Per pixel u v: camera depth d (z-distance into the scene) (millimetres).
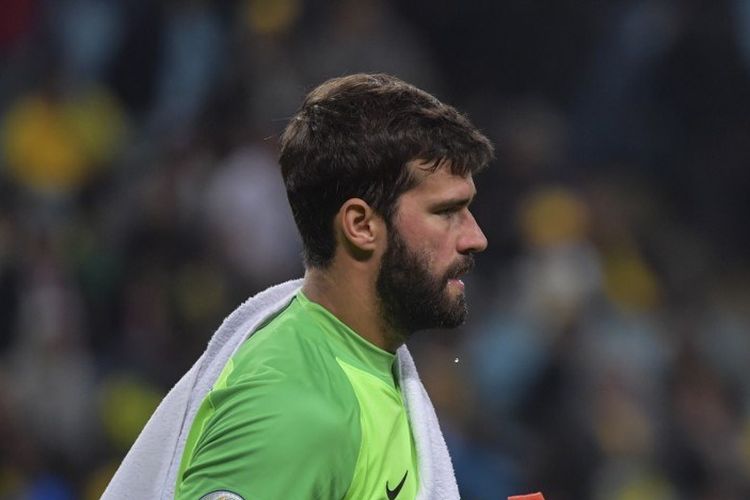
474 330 40125
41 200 41406
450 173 12141
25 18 45875
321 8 44906
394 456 11938
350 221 12109
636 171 48094
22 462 32062
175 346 36719
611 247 44562
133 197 40312
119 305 37656
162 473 11961
